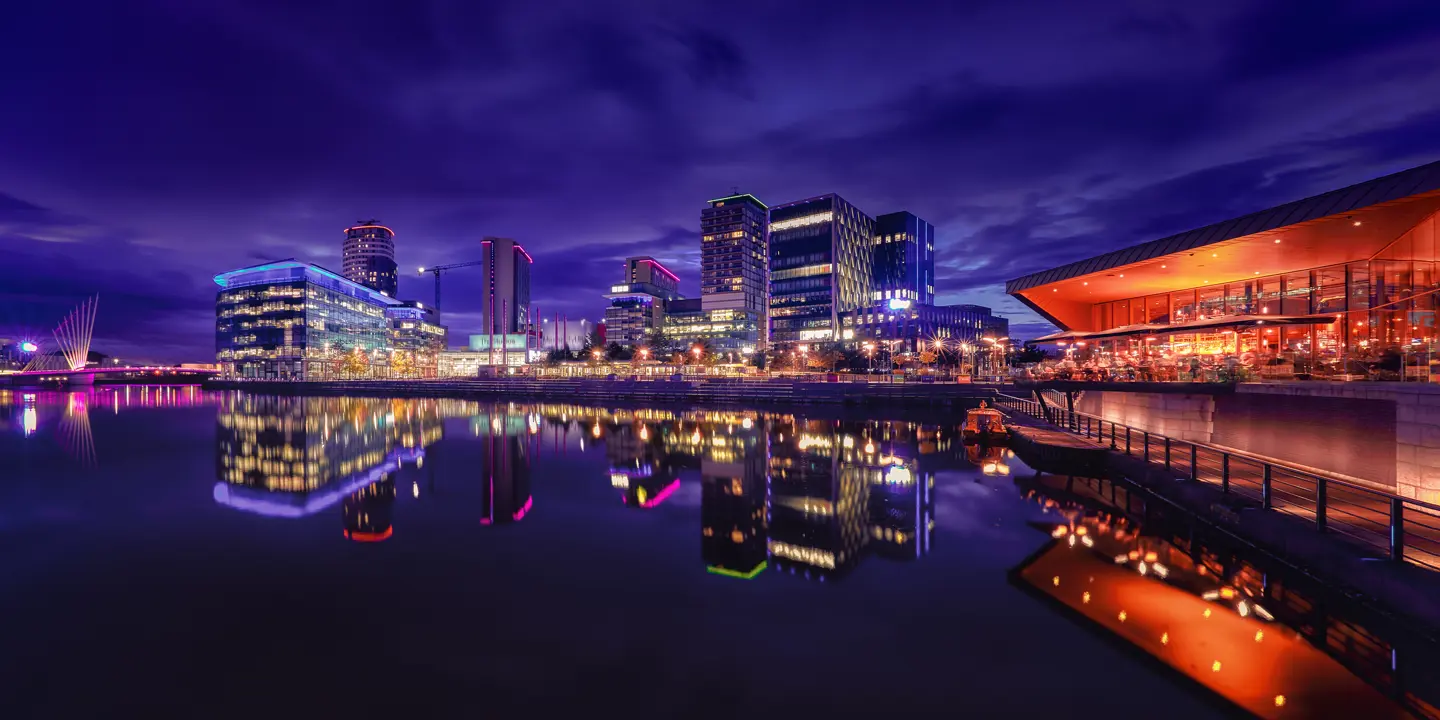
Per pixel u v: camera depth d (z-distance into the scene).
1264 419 22.25
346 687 10.40
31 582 15.71
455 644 12.02
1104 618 12.51
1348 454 18.09
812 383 85.44
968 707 9.46
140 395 132.88
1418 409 15.61
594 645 11.94
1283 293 29.86
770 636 12.18
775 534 19.73
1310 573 13.03
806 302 188.12
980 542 17.62
